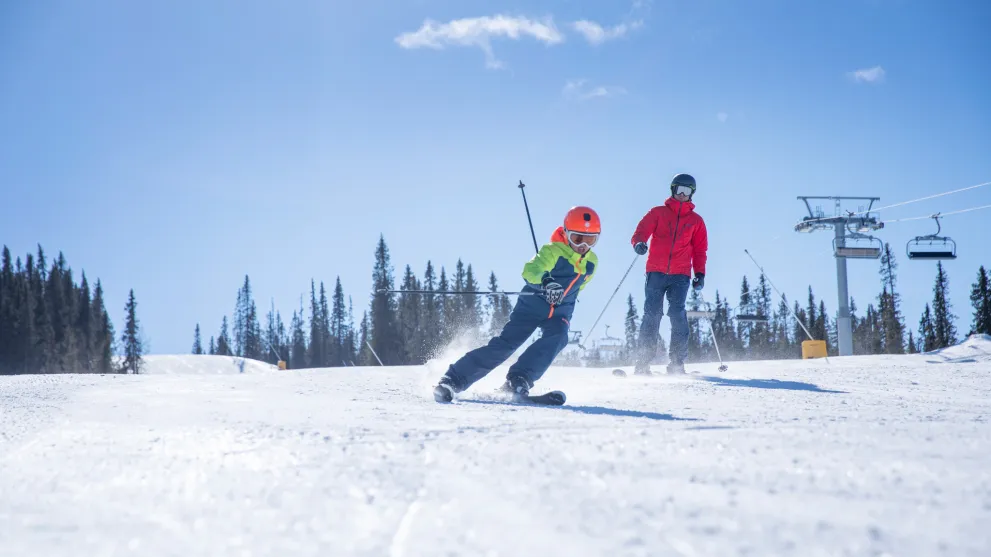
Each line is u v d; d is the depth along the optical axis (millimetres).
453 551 1040
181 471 1763
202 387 5398
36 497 1496
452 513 1252
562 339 4867
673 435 2193
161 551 1078
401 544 1077
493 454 1859
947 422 2629
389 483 1519
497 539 1093
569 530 1133
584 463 1716
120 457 2037
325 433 2418
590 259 5000
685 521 1178
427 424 2709
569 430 2428
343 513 1272
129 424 2934
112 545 1117
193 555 1055
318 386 5441
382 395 4746
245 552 1058
